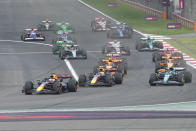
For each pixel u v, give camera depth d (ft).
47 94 366.02
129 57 588.09
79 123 246.47
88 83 401.29
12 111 287.69
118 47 598.75
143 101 323.37
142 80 437.58
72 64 539.70
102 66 442.50
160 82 395.75
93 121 250.78
